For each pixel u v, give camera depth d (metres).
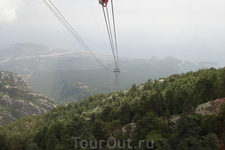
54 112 161.75
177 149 42.97
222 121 46.62
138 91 134.12
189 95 69.69
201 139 42.78
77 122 68.06
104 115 84.00
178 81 116.62
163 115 70.62
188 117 46.56
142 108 74.81
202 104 65.19
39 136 78.44
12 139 77.69
